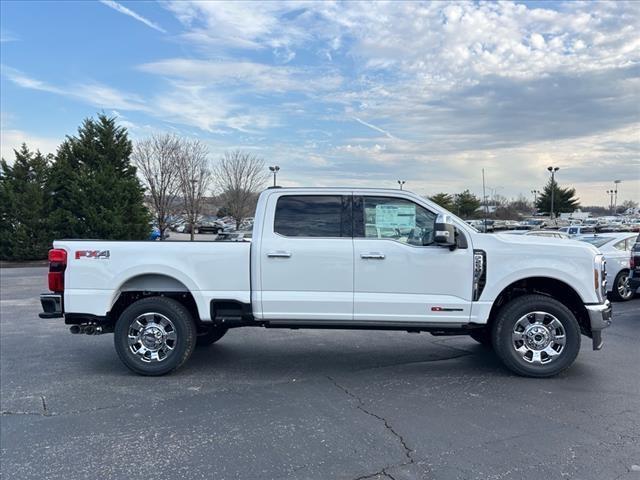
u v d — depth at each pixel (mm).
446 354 6711
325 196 5832
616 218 75500
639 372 5770
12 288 14906
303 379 5652
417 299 5617
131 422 4430
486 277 5586
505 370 5902
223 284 5793
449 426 4254
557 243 5660
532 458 3648
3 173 27188
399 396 5039
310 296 5684
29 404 4906
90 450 3875
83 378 5770
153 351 5855
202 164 37969
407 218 5770
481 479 3359
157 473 3498
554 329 5582
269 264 5723
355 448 3857
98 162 28453
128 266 5828
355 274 5656
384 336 7887
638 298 11938
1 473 3527
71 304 5855
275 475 3453
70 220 27000
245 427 4289
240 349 7059
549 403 4785
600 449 3783
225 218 52906
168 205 36188
